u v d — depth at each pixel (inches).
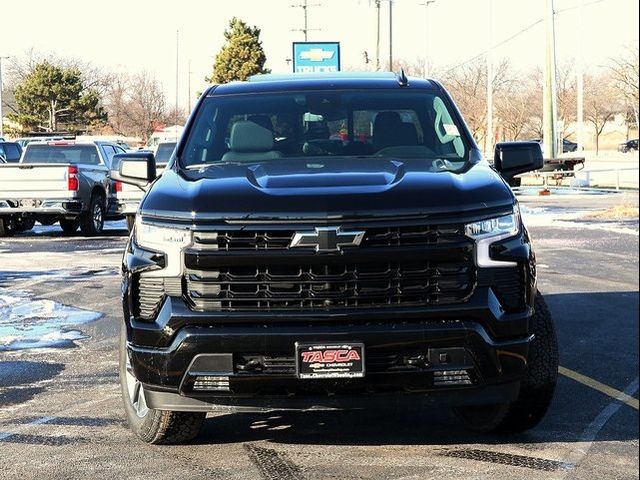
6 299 442.9
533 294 200.7
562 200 1146.0
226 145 245.8
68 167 753.0
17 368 304.7
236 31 2851.9
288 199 191.0
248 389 189.6
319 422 238.8
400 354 188.4
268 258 187.6
